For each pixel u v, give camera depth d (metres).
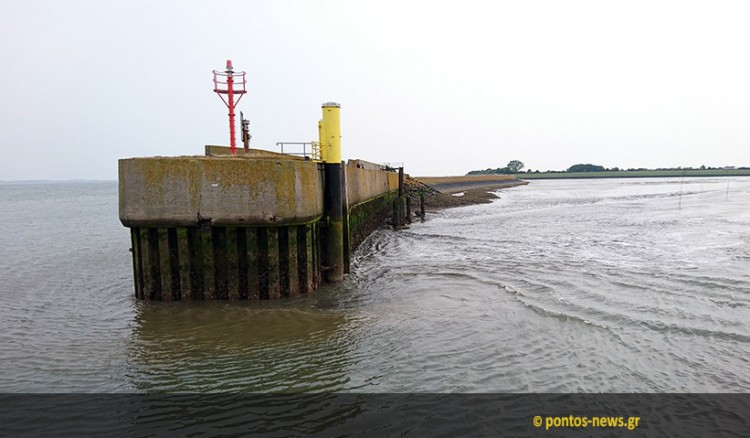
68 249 20.50
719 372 6.80
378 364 7.17
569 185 125.62
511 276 13.11
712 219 28.03
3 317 10.00
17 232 28.20
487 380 6.63
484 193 72.12
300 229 10.75
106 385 6.58
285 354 7.55
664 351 7.55
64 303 11.09
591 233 22.81
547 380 6.62
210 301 10.22
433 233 24.33
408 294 11.39
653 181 149.62
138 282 10.52
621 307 9.86
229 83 14.02
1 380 6.75
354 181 17.50
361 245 19.66
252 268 10.25
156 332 8.54
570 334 8.34
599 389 6.35
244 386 6.48
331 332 8.51
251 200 9.91
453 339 8.19
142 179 9.80
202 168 9.78
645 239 20.11
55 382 6.68
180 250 9.99
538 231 24.23
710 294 10.71
